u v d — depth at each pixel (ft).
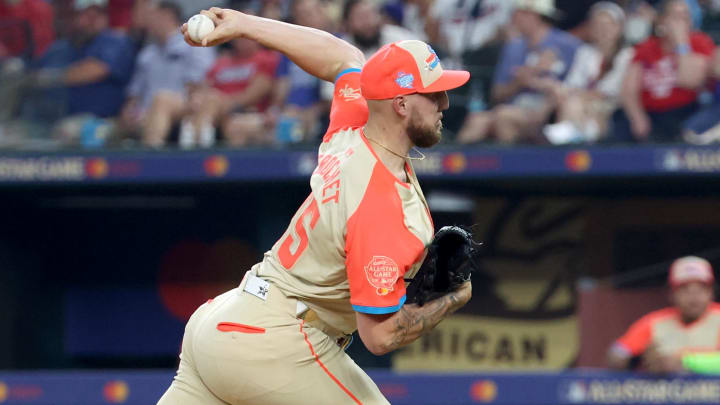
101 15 96.58
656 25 89.15
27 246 103.09
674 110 88.53
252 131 92.48
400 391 84.58
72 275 104.58
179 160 88.48
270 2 95.25
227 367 40.01
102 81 95.35
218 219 104.17
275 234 96.78
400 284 38.14
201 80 94.27
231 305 40.93
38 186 93.20
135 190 98.17
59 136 94.68
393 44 39.47
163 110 93.71
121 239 104.68
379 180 38.65
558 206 96.89
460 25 92.53
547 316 96.17
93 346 104.22
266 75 93.56
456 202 92.27
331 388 40.50
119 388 85.40
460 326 96.63
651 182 91.50
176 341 104.27
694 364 81.97
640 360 84.48
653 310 89.45
